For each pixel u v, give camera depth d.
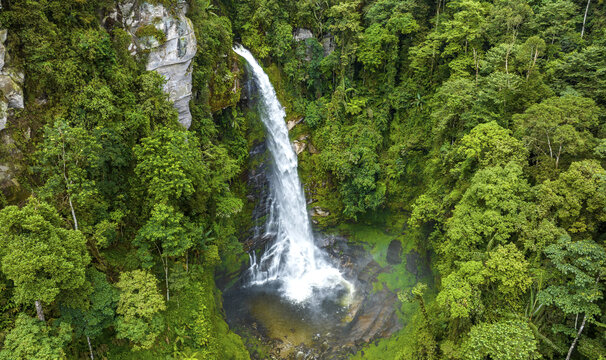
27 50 18.58
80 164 19.38
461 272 21.73
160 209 20.92
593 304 17.34
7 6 17.94
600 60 28.55
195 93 29.77
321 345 29.19
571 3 34.81
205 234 25.72
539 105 24.80
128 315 17.95
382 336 29.78
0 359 13.64
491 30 35.72
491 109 29.66
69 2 20.45
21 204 17.69
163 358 20.84
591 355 17.14
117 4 23.39
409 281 34.62
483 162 25.16
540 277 19.59
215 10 36.12
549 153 24.27
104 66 22.08
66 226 18.22
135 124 22.50
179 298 23.64
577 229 19.75
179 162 21.69
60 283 14.75
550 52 34.09
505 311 20.69
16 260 13.10
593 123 23.09
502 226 21.73
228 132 34.94
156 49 24.80
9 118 17.83
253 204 37.56
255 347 28.52
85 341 17.72
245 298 34.34
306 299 34.72
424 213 31.86
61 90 19.95
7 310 15.38
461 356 20.58
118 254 21.47
